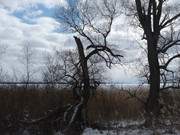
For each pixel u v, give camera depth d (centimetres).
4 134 2427
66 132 2473
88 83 2656
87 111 2794
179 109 2625
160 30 2967
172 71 2975
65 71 2950
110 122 2828
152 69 2922
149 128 2552
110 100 3014
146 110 2856
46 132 2464
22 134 2438
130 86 3591
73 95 2678
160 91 2952
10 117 2484
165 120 2619
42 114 2636
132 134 2452
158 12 2955
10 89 2742
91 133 2492
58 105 2730
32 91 2770
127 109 3009
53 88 2853
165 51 2984
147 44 2964
